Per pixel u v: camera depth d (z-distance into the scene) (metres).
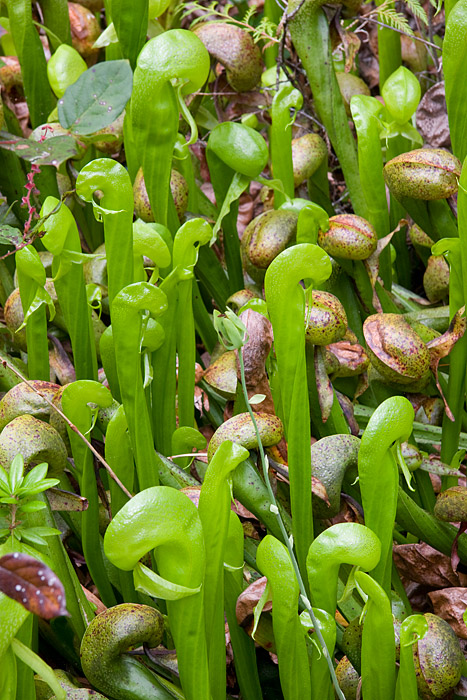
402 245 1.54
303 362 1.06
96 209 1.08
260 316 1.17
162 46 1.14
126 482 1.16
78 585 1.15
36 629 1.12
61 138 1.29
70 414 1.12
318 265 1.03
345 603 1.16
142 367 1.20
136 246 1.14
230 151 1.28
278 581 1.00
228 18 1.47
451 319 1.22
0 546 1.01
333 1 1.33
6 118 1.50
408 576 1.25
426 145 1.62
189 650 1.01
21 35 1.40
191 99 1.40
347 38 1.37
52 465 1.10
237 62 1.41
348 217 1.27
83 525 1.17
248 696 1.13
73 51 1.43
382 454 1.04
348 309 1.35
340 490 1.16
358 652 1.08
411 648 1.03
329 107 1.39
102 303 1.38
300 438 1.07
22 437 1.08
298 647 1.02
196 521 0.98
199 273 1.44
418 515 1.20
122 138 1.45
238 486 1.12
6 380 1.29
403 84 1.35
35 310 1.18
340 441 1.15
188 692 1.02
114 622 1.06
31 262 1.15
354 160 1.42
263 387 1.18
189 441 1.21
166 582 0.97
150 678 1.08
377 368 1.24
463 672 1.14
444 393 1.32
